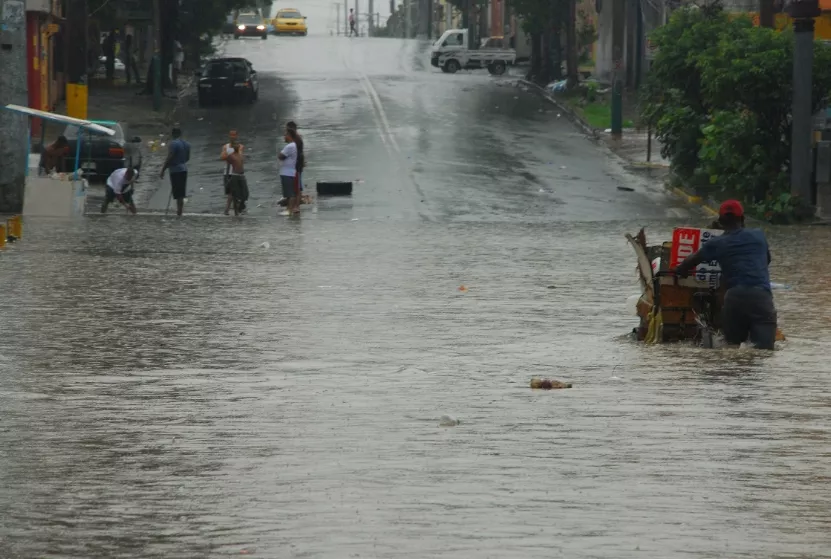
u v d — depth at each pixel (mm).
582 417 25375
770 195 85438
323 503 18938
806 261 58594
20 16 77125
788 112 86375
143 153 114188
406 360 33094
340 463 21453
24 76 77688
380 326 39250
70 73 148375
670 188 100000
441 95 160750
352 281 50500
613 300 45688
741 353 34000
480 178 103062
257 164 107938
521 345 35781
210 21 182000
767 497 19281
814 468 21094
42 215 78000
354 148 116375
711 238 35719
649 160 114312
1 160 77688
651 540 17078
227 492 19609
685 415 25547
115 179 81500
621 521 17953
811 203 83500
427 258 59250
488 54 199250
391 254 60719
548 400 27281
